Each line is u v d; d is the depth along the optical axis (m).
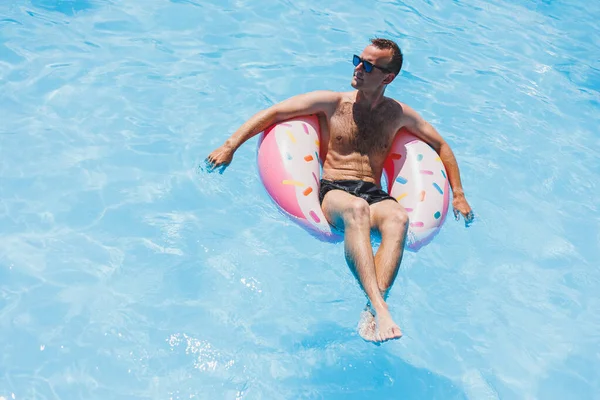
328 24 6.14
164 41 5.51
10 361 3.10
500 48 6.39
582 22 7.12
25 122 4.45
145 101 4.82
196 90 5.02
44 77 4.85
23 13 5.50
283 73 5.37
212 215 4.04
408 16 6.57
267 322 3.49
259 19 6.01
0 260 3.55
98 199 4.01
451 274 3.99
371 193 3.85
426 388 3.34
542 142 5.22
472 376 3.44
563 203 4.68
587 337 3.75
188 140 4.54
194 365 3.22
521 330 3.73
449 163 4.32
